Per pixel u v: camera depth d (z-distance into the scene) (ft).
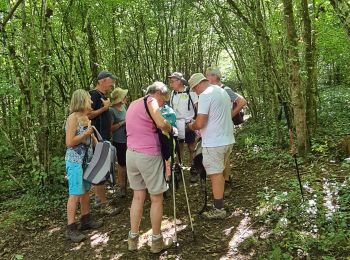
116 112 18.71
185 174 21.98
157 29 38.70
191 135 19.81
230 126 15.16
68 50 23.58
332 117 29.89
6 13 20.84
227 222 14.94
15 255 14.20
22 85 19.75
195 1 33.19
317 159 20.12
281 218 13.84
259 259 12.17
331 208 13.23
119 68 32.83
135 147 12.88
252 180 19.34
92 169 14.83
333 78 48.21
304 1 21.85
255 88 33.14
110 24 30.27
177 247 13.47
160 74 39.45
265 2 27.02
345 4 14.58
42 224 16.60
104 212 17.13
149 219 16.20
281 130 24.52
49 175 19.93
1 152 22.56
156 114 12.65
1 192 21.30
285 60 23.40
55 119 22.82
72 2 22.91
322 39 29.07
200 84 15.19
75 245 14.61
